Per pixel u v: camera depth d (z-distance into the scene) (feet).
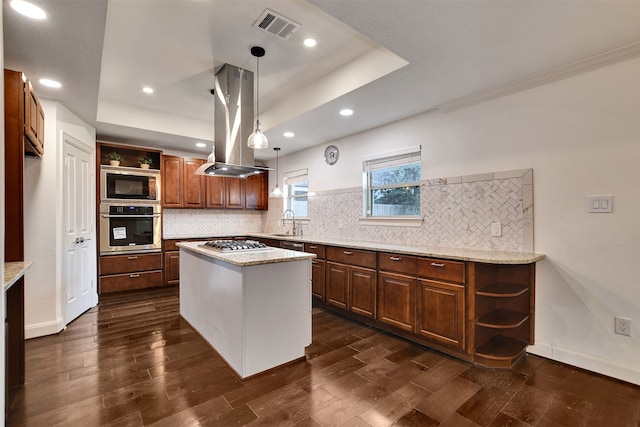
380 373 7.55
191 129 14.53
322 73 10.13
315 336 9.89
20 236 7.14
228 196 18.51
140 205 14.85
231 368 7.73
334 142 15.05
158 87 11.03
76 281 11.38
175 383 7.05
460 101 9.93
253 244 10.29
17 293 6.93
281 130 13.43
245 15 7.13
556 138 8.15
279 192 16.15
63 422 5.72
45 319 9.78
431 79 8.55
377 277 10.17
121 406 6.20
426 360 8.23
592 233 7.58
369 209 13.58
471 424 5.72
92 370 7.60
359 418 5.88
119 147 14.56
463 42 6.86
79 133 11.59
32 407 6.15
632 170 7.04
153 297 14.29
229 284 7.88
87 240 12.27
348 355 8.54
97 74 8.21
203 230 18.61
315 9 6.95
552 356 8.16
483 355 7.81
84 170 12.05
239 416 5.92
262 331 7.53
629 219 7.08
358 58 9.07
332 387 6.93
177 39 8.08
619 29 6.32
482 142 9.61
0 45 3.96
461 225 10.09
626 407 6.20
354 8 5.86
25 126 7.37
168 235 17.03
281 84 10.95
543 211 8.36
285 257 7.81
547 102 8.30
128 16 7.11
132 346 9.00
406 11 5.90
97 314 11.87
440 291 8.50
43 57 7.36
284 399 6.47
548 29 6.35
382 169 13.02
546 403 6.35
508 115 9.04
